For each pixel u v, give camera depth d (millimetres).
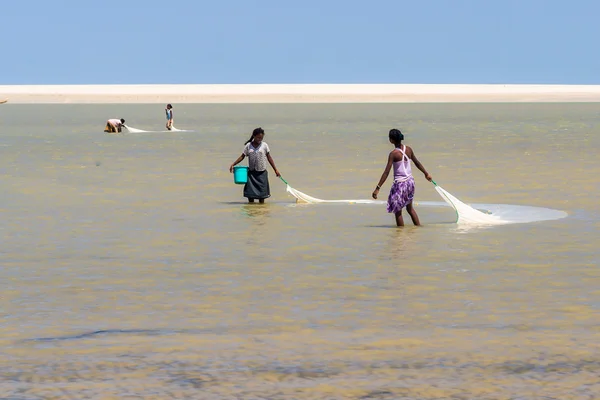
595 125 138625
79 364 18234
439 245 33125
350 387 16734
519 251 31641
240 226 38656
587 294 24609
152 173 65062
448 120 163375
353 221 40219
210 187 55656
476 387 16703
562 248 32250
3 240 34812
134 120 170750
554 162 72250
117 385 16922
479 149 87812
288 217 41688
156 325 21438
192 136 114500
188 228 38062
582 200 47656
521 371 17656
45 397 16266
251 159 47344
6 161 76312
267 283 26344
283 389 16641
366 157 79062
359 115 193375
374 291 25141
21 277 27406
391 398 16141
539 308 22984
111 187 55656
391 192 38281
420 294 24719
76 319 22062
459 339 20031
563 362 18234
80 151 88125
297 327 21203
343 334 20500
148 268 28875
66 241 34562
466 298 24172
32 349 19344
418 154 81750
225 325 21422
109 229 37781
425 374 17484
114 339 20172
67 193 52312
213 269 28641
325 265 29203
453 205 39219
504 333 20531
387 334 20500
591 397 16141
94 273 28047
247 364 18188
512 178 60031
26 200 48875
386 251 31859
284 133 120375
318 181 59500
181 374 17547
